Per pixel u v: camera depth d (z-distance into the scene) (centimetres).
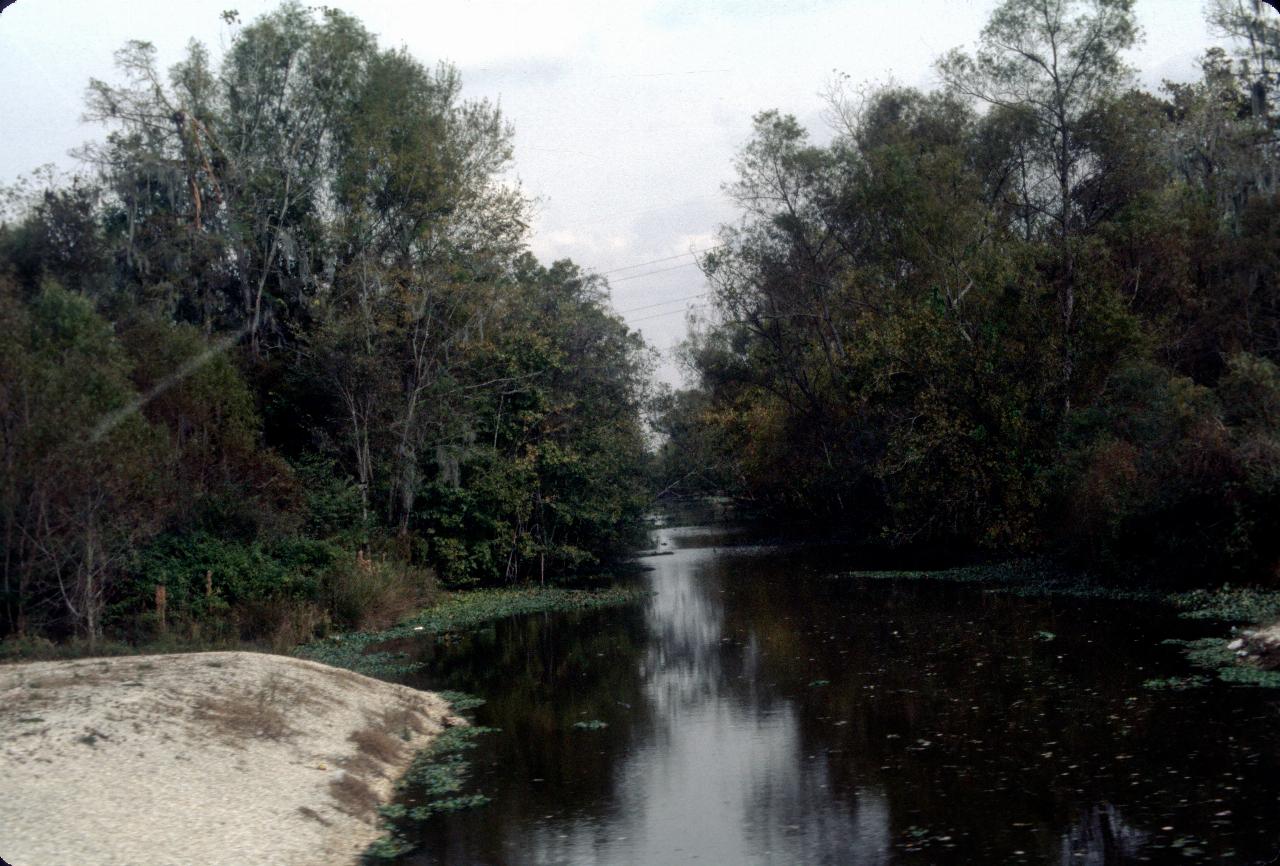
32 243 2734
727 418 5631
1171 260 3197
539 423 3834
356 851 1049
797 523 5741
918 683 1697
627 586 3612
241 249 3462
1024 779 1161
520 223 3681
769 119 4622
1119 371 2947
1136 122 3519
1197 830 969
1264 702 1383
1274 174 3481
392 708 1614
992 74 3619
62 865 852
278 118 3891
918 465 3409
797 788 1205
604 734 1536
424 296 3378
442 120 3672
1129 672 1633
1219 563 2275
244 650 2159
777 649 2142
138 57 3503
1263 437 2192
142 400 2441
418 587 3150
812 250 4741
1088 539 2738
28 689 1388
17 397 2045
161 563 2444
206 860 920
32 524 2059
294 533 2850
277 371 3434
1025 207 3950
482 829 1114
